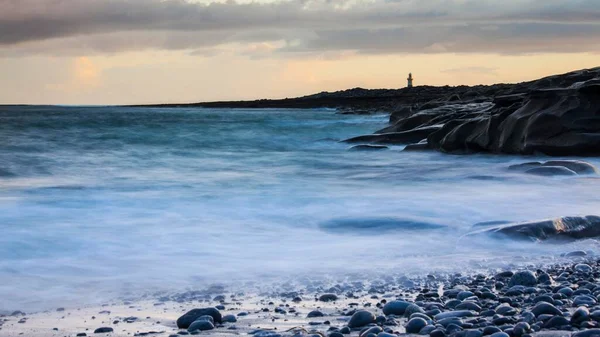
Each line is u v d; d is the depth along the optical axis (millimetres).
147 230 10531
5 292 7043
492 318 5180
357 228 10680
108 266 8219
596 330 4320
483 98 40344
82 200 13578
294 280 7461
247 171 20562
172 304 6551
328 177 18516
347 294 6812
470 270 7777
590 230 9523
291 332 4945
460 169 19422
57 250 9055
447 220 11195
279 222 11344
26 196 14242
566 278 7070
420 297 6441
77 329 5527
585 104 20969
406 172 19203
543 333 4535
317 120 58062
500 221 10492
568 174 16359
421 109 42625
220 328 5328
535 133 21156
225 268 8078
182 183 16969
